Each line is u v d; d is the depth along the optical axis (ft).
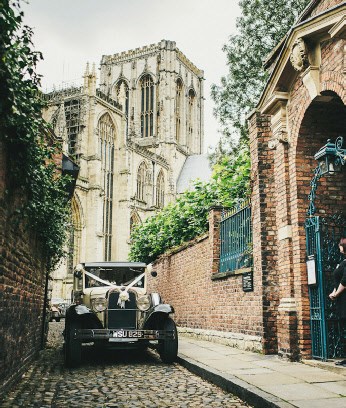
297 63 28.43
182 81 290.56
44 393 21.52
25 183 20.42
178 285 57.77
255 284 34.68
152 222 81.46
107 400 20.57
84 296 35.50
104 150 199.93
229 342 38.96
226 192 52.60
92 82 192.65
